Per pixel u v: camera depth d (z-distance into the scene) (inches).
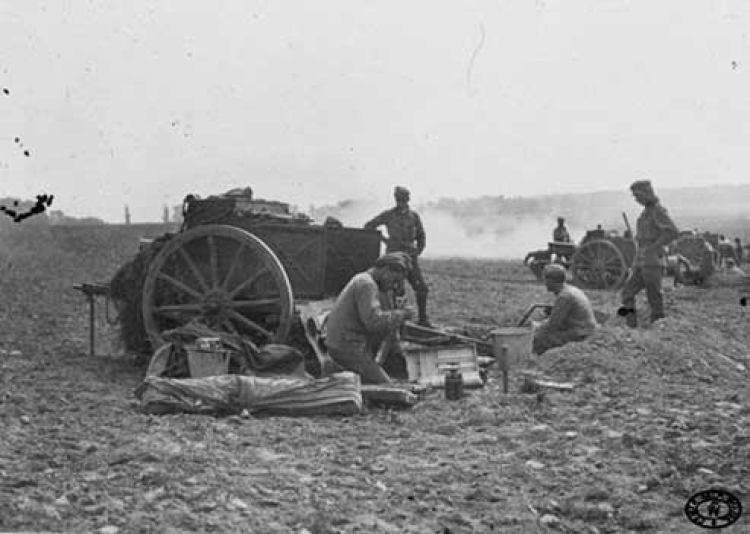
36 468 229.0
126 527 186.5
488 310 620.7
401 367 362.6
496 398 319.0
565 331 393.1
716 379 354.9
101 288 431.8
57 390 340.8
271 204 433.7
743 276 792.9
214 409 300.0
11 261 999.6
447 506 206.4
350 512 200.2
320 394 301.9
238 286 385.4
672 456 239.1
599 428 270.7
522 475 228.2
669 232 452.4
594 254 774.5
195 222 410.9
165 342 380.5
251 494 211.3
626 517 194.5
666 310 569.3
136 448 249.8
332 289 417.7
